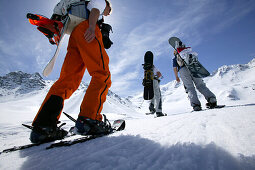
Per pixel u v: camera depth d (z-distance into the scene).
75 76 1.24
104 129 1.17
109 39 1.44
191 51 3.36
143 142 0.83
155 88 3.83
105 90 1.16
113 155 0.67
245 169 0.43
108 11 1.47
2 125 3.20
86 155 0.70
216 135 0.79
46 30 1.26
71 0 1.28
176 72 3.99
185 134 0.91
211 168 0.45
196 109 3.16
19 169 0.62
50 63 1.17
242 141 0.65
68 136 1.33
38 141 1.03
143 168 0.51
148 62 3.87
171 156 0.59
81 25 1.21
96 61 1.17
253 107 1.89
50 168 0.59
